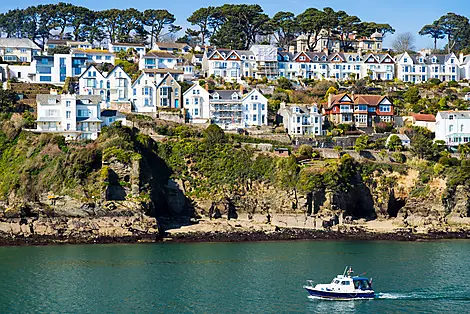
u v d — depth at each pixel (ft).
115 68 650.84
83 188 494.59
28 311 338.54
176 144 563.89
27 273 401.29
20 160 522.06
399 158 575.79
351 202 540.52
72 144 530.68
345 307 342.44
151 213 502.38
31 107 603.26
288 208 526.98
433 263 429.38
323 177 527.40
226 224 519.19
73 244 479.41
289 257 444.96
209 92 651.66
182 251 459.32
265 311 337.52
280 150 564.30
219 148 562.66
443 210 538.06
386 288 376.07
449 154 587.27
